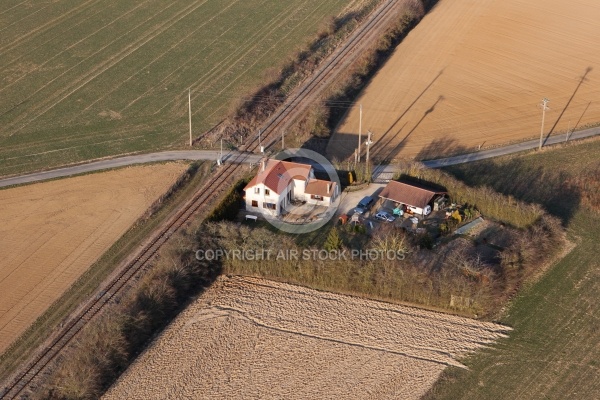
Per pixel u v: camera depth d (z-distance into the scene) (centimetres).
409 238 9931
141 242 9894
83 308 8838
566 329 8819
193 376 8150
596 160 11856
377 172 11500
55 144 11988
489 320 8950
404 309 9088
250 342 8588
